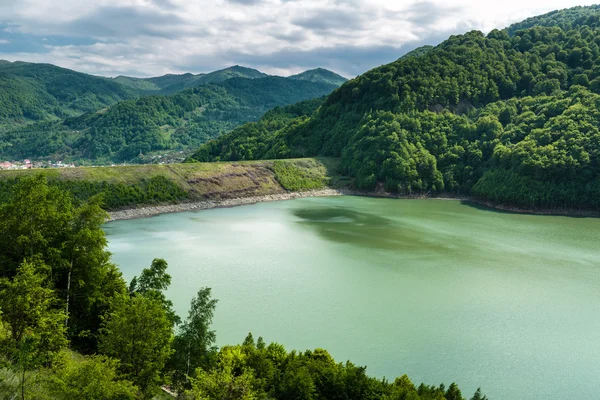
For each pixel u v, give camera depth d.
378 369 45.88
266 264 78.94
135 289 47.69
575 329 55.78
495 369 46.69
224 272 74.00
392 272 75.81
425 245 94.88
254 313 57.88
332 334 52.84
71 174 127.25
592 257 88.06
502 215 135.25
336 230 108.88
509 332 54.62
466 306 61.91
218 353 40.16
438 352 49.62
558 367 47.38
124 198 128.25
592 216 135.62
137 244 91.81
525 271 78.00
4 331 30.05
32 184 41.66
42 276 35.53
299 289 66.75
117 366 29.97
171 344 37.88
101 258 43.06
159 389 35.53
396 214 133.38
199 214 131.62
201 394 30.19
